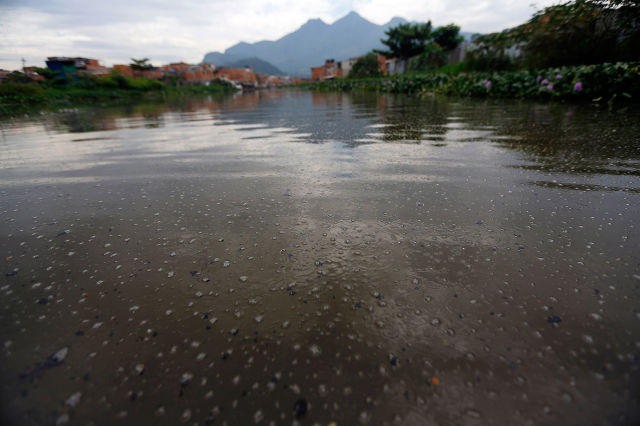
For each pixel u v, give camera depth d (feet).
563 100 16.12
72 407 1.70
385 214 3.91
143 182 5.58
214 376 1.85
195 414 1.65
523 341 2.00
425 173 5.55
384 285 2.57
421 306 2.33
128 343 2.09
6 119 22.30
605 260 2.77
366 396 1.72
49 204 4.62
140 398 1.74
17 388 1.81
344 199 4.45
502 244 3.11
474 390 1.73
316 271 2.78
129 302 2.47
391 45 99.66
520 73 20.49
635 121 9.34
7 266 3.01
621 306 2.24
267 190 4.93
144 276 2.78
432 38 92.53
